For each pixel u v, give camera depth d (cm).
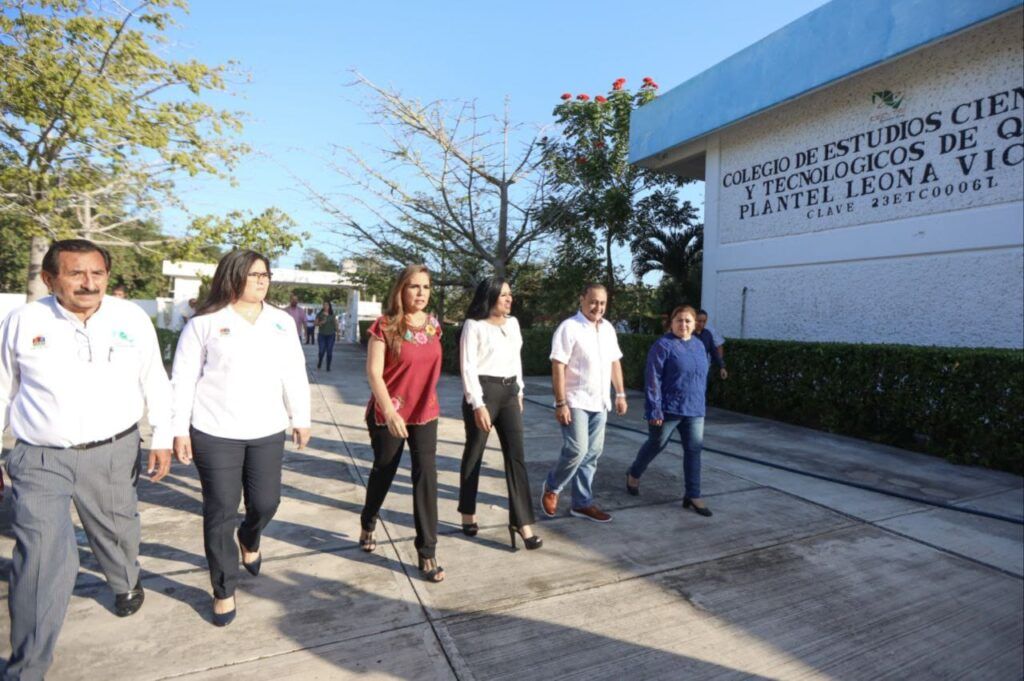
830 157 893
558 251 1496
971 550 380
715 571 342
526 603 298
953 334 741
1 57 874
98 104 921
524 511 362
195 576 317
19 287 2309
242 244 1200
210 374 271
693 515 432
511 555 355
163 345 1217
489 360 361
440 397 986
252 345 276
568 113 1424
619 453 618
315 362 1647
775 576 338
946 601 315
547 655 256
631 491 477
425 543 319
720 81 1000
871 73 829
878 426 695
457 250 1483
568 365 400
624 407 430
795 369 794
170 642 256
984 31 707
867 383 696
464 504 381
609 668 249
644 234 1530
